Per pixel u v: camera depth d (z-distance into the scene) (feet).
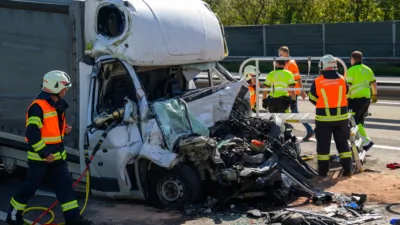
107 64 25.85
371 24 91.25
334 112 29.73
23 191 22.86
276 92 37.40
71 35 26.30
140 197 25.63
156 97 28.43
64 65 26.68
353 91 35.01
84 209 25.54
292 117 32.60
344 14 117.29
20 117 28.45
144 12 25.85
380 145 38.34
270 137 28.07
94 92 26.00
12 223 23.08
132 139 24.88
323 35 95.30
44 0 26.99
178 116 25.59
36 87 27.63
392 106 54.95
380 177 29.99
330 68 29.84
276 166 25.44
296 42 97.55
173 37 26.63
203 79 36.52
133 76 25.45
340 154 30.37
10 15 28.19
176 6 27.66
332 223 22.74
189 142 24.14
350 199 25.72
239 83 29.81
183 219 23.97
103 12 25.77
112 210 25.59
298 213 23.39
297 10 120.16
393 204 25.48
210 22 29.22
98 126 25.44
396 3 113.91
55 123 22.82
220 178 24.56
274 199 25.73
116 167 25.02
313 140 40.11
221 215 24.36
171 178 25.05
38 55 27.48
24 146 28.81
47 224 23.54
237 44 102.94
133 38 25.29
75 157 26.71
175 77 29.17
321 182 29.19
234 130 29.19
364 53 92.38
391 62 87.20
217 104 28.58
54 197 28.35
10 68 28.55
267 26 99.45
